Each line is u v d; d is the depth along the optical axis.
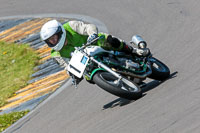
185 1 39.28
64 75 35.38
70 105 27.53
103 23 43.25
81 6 50.56
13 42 48.06
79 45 21.92
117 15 43.59
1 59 44.81
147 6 42.41
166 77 24.17
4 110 33.12
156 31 35.25
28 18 53.72
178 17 36.16
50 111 28.45
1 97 35.78
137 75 22.81
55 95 31.62
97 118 22.16
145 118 18.59
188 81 21.67
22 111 31.30
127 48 22.89
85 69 21.59
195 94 19.11
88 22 45.25
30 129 26.75
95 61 20.98
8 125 29.89
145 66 23.14
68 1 54.09
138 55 23.38
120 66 22.19
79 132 21.28
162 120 17.59
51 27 20.84
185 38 30.69
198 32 30.77
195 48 27.55
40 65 40.12
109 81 21.66
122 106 22.14
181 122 16.69
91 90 28.38
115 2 47.44
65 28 21.69
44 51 43.16
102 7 47.50
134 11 42.62
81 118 23.88
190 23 33.66
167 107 18.80
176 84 22.00
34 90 34.81
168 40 31.97
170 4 40.06
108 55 22.12
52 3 55.53
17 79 38.56
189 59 25.84
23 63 42.06
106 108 23.38
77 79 22.86
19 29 51.31
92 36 20.84
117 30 39.97
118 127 19.02
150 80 25.70
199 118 16.36
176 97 19.81
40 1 58.06
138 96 21.41
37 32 48.59
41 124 26.72
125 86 22.47
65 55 22.09
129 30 38.66
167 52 29.42
